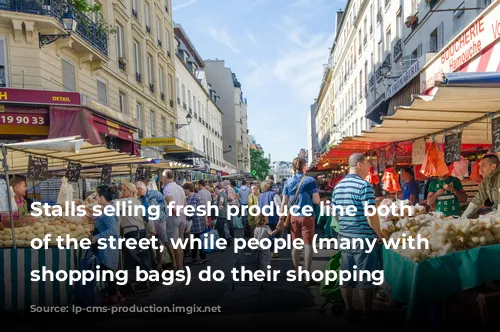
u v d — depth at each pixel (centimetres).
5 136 1048
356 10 3105
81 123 1035
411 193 777
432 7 1445
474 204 532
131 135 1494
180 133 3083
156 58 2480
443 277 364
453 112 506
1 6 1076
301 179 638
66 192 802
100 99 1609
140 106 2172
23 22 1091
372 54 2562
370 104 2612
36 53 1123
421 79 1193
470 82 372
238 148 6775
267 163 10312
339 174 1928
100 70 1599
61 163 820
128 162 946
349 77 3519
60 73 1253
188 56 3709
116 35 1823
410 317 368
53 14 1130
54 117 1006
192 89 3597
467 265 369
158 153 2230
